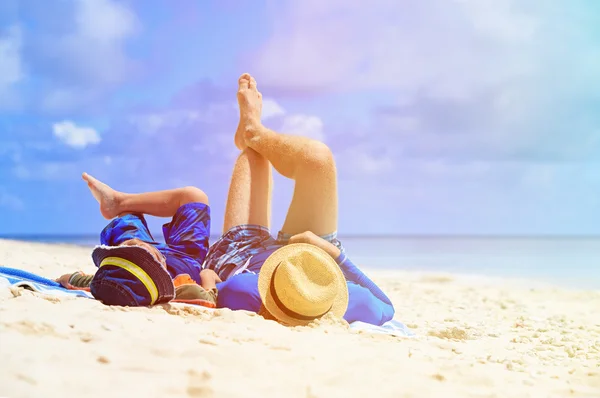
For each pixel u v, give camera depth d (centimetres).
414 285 1158
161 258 453
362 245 4778
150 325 365
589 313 841
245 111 596
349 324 477
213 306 459
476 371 362
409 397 305
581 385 369
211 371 303
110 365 291
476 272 1805
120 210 536
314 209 509
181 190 532
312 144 520
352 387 310
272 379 305
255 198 548
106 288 421
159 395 266
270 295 456
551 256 2853
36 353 288
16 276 473
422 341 462
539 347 507
